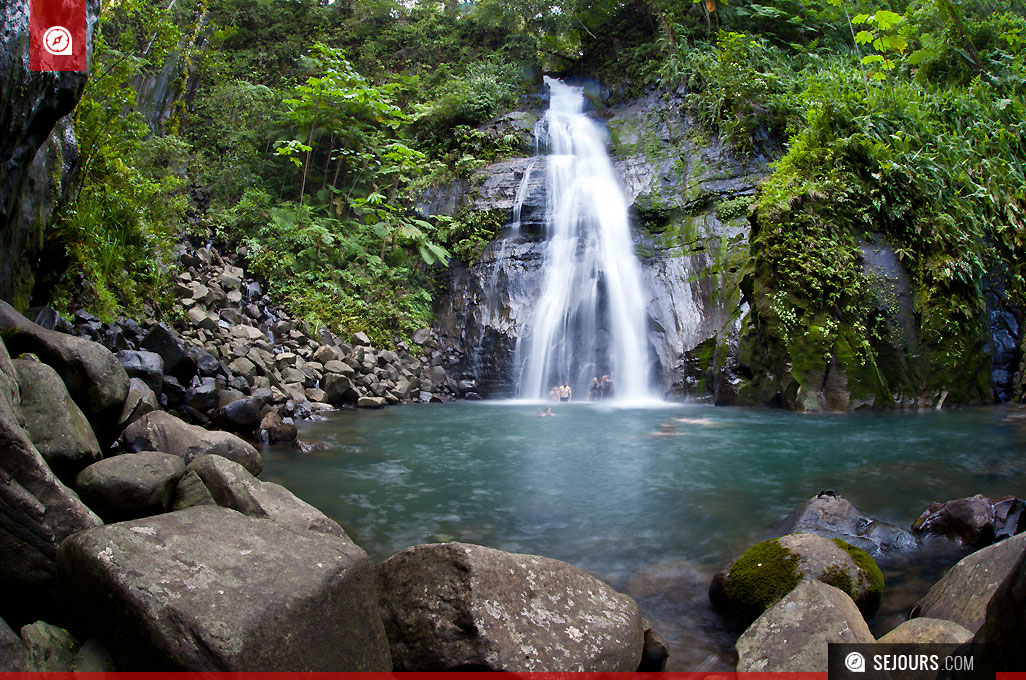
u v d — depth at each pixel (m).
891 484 5.45
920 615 2.91
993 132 12.09
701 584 3.50
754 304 10.69
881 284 10.54
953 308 10.39
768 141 13.70
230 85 16.62
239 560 2.16
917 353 10.42
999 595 1.70
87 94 8.38
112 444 4.74
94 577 2.07
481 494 5.27
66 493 2.62
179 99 14.84
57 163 6.92
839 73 13.16
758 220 10.83
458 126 17.20
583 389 12.72
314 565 2.20
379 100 15.02
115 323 7.32
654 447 7.23
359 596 2.24
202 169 14.30
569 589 2.69
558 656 2.37
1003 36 14.05
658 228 13.66
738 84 14.27
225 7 20.31
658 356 12.21
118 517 3.22
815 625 2.50
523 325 13.33
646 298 12.74
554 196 14.88
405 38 21.02
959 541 3.96
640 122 15.98
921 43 14.73
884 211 10.95
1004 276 11.02
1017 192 11.40
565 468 6.21
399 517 4.62
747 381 10.73
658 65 17.25
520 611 2.48
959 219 10.91
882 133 11.59
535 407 11.05
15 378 3.22
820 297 10.31
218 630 1.84
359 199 14.80
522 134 16.66
